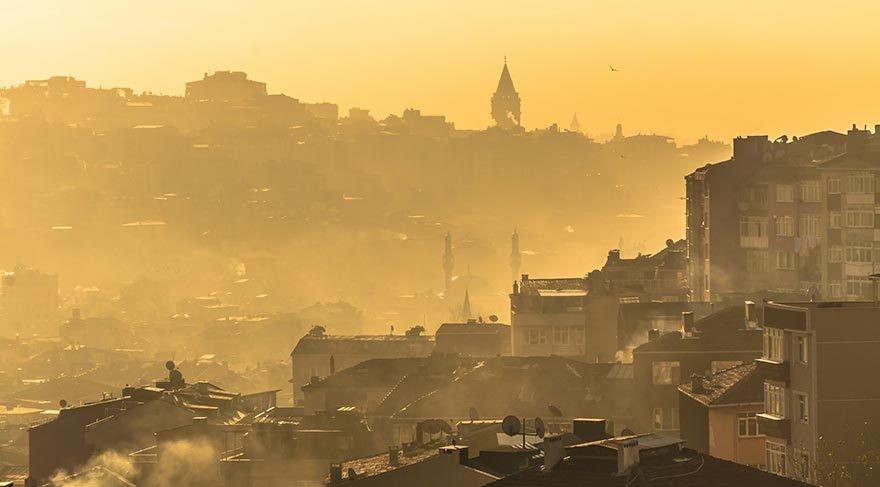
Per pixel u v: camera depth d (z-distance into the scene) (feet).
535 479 398.42
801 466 631.56
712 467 411.54
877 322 625.00
